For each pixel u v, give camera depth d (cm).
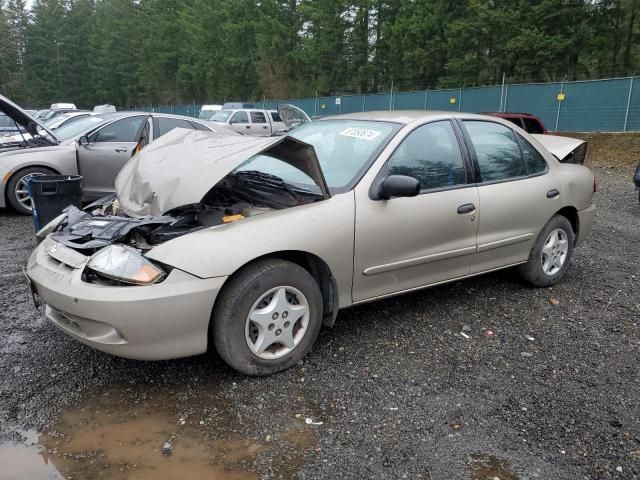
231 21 4525
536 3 2580
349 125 423
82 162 802
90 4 6856
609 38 2639
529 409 296
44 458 250
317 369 333
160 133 848
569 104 2045
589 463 253
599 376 335
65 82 6831
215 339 306
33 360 337
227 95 4722
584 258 599
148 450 256
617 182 1291
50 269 307
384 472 243
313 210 331
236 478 238
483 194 416
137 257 286
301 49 3962
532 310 440
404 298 459
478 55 2850
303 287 325
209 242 295
